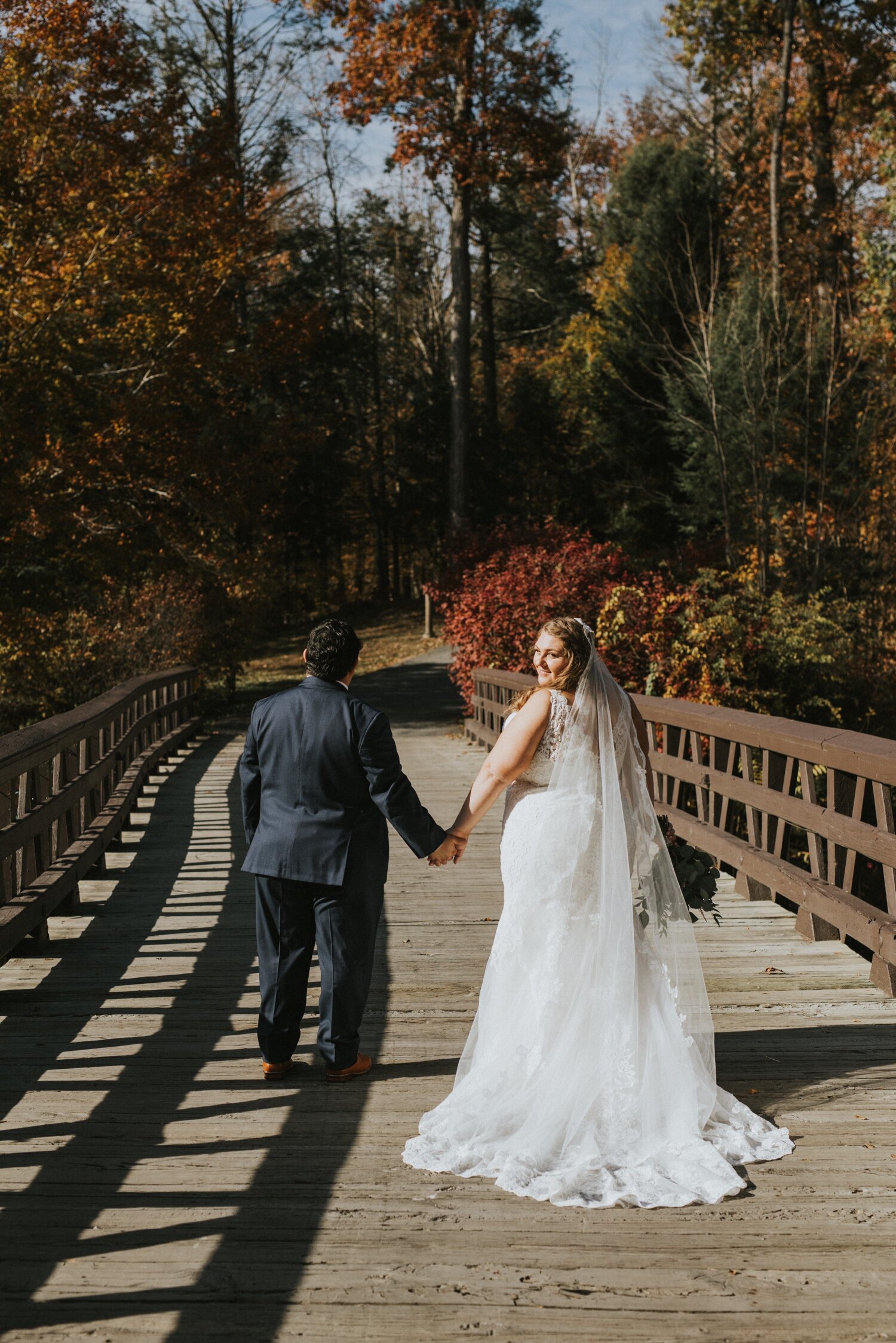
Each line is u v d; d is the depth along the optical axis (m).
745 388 17.30
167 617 19.34
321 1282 2.68
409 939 5.86
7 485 16.39
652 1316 2.55
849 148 22.23
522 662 15.52
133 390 18.72
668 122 32.53
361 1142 3.46
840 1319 2.53
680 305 23.27
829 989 4.88
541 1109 3.41
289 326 21.38
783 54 19.30
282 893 3.87
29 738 5.87
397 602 42.31
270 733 3.81
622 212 28.39
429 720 19.84
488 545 19.80
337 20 27.28
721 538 20.88
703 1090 3.49
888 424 16.77
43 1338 2.47
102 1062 4.16
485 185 28.89
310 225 37.59
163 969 5.37
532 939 3.55
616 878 3.50
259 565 22.22
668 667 12.69
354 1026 3.92
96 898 6.85
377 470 44.22
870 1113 3.63
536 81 27.59
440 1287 2.66
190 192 17.61
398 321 46.91
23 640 17.42
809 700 12.88
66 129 16.53
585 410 30.95
